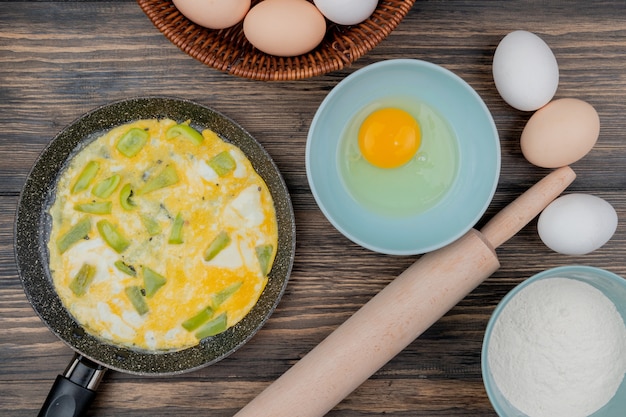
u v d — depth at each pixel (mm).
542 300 659
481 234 642
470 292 683
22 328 681
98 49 674
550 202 659
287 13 605
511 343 661
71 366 654
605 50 682
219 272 673
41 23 670
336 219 671
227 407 686
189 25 629
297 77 615
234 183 676
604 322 653
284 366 686
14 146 679
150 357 667
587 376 650
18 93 675
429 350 687
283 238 663
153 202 675
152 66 676
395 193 678
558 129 633
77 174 672
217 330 672
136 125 674
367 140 657
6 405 681
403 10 611
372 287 686
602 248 687
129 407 683
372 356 628
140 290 672
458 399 687
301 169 684
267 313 651
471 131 665
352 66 680
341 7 604
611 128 686
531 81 631
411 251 625
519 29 680
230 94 679
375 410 688
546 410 660
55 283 670
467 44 680
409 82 664
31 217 661
